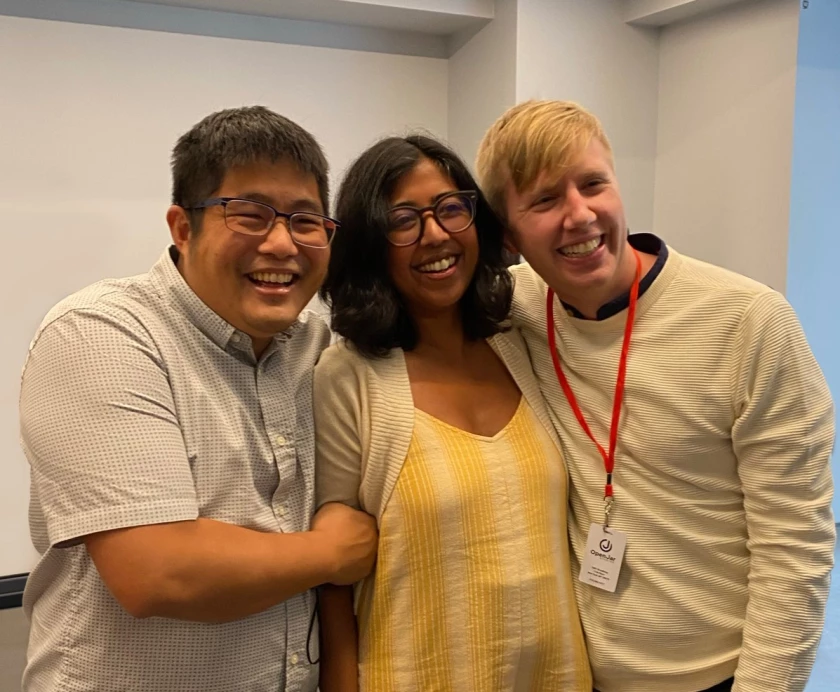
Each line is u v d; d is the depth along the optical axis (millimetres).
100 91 2736
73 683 1143
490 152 1354
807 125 2564
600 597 1362
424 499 1264
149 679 1134
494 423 1381
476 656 1283
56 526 1051
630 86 2986
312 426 1337
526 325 1511
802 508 1236
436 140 1372
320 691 1370
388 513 1280
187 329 1187
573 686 1351
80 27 2684
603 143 1303
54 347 1104
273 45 2963
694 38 2865
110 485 1041
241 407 1209
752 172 2691
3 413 2762
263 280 1149
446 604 1282
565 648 1343
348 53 3082
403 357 1382
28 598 1268
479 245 1424
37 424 1084
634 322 1338
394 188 1318
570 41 2848
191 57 2848
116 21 2729
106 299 1164
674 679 1327
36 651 1221
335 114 3098
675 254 1375
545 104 1316
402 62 3184
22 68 2629
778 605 1242
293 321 1179
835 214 2670
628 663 1339
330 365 1373
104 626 1129
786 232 2596
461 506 1274
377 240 1320
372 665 1297
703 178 2887
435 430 1314
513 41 2785
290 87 3012
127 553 1031
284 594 1134
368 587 1325
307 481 1292
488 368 1465
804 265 2641
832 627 2625
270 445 1232
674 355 1291
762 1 2604
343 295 1369
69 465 1051
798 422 1232
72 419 1062
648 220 3119
